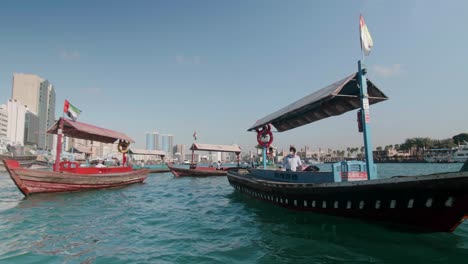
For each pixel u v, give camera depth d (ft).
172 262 16.81
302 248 18.52
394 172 117.60
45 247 20.15
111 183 60.39
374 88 27.27
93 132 59.88
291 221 26.30
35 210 35.04
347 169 25.72
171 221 28.96
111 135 67.87
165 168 146.82
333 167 25.45
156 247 19.95
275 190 30.83
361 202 20.94
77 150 115.96
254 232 23.57
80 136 63.10
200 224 27.37
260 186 34.71
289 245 19.31
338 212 23.29
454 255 15.92
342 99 30.91
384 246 17.90
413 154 344.49
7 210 34.99
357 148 434.30
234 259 17.12
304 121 41.45
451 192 16.10
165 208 37.14
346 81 25.16
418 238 18.81
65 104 53.78
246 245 19.93
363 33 25.23
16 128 341.62
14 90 437.99
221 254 18.12
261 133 48.24
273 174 38.60
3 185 72.18
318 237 20.59
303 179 30.40
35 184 46.24
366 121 23.88
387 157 353.72
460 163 262.67
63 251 19.21
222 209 36.11
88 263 16.83
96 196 48.37
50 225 27.09
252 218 29.40
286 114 34.78
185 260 17.12
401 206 18.62
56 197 46.21
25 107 361.10
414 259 15.58
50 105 492.95
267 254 17.78
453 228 17.34
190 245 20.33
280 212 31.01
